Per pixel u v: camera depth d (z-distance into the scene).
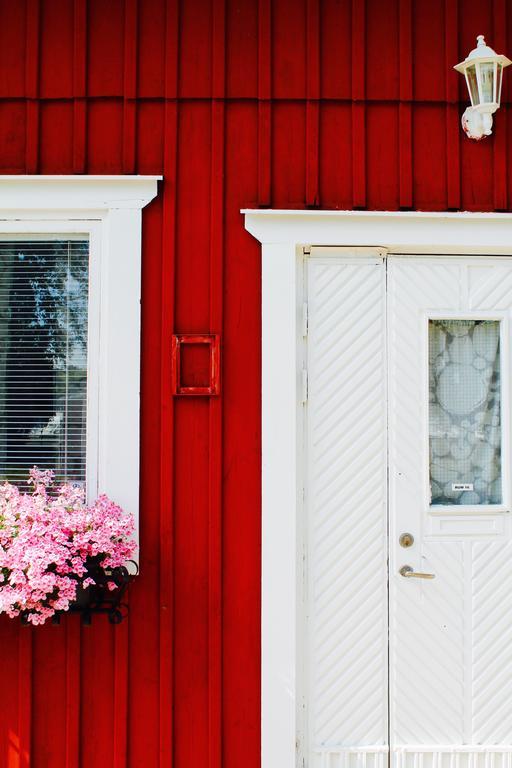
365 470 2.66
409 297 2.70
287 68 2.67
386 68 2.69
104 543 2.32
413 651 2.64
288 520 2.56
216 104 2.65
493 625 2.65
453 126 2.69
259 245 2.63
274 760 2.51
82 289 2.67
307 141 2.65
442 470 2.70
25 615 2.32
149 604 2.56
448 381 2.72
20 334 2.66
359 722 2.61
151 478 2.59
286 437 2.57
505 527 2.68
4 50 2.67
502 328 2.71
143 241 2.63
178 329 2.61
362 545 2.65
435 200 2.67
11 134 2.66
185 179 2.64
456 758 2.62
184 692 2.55
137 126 2.65
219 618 2.55
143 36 2.67
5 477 2.63
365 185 2.65
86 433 2.63
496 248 2.67
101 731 2.54
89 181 2.61
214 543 2.57
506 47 2.71
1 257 2.67
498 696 2.64
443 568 2.65
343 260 2.69
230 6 2.68
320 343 2.68
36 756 2.54
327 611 2.63
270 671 2.53
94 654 2.56
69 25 2.68
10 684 2.56
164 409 2.59
